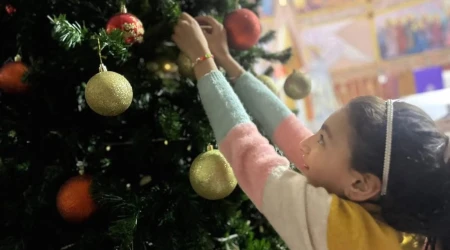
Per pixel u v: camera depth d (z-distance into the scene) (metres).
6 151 0.72
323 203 0.57
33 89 0.73
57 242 0.73
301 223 0.57
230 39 0.80
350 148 0.59
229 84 0.73
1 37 0.79
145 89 0.77
